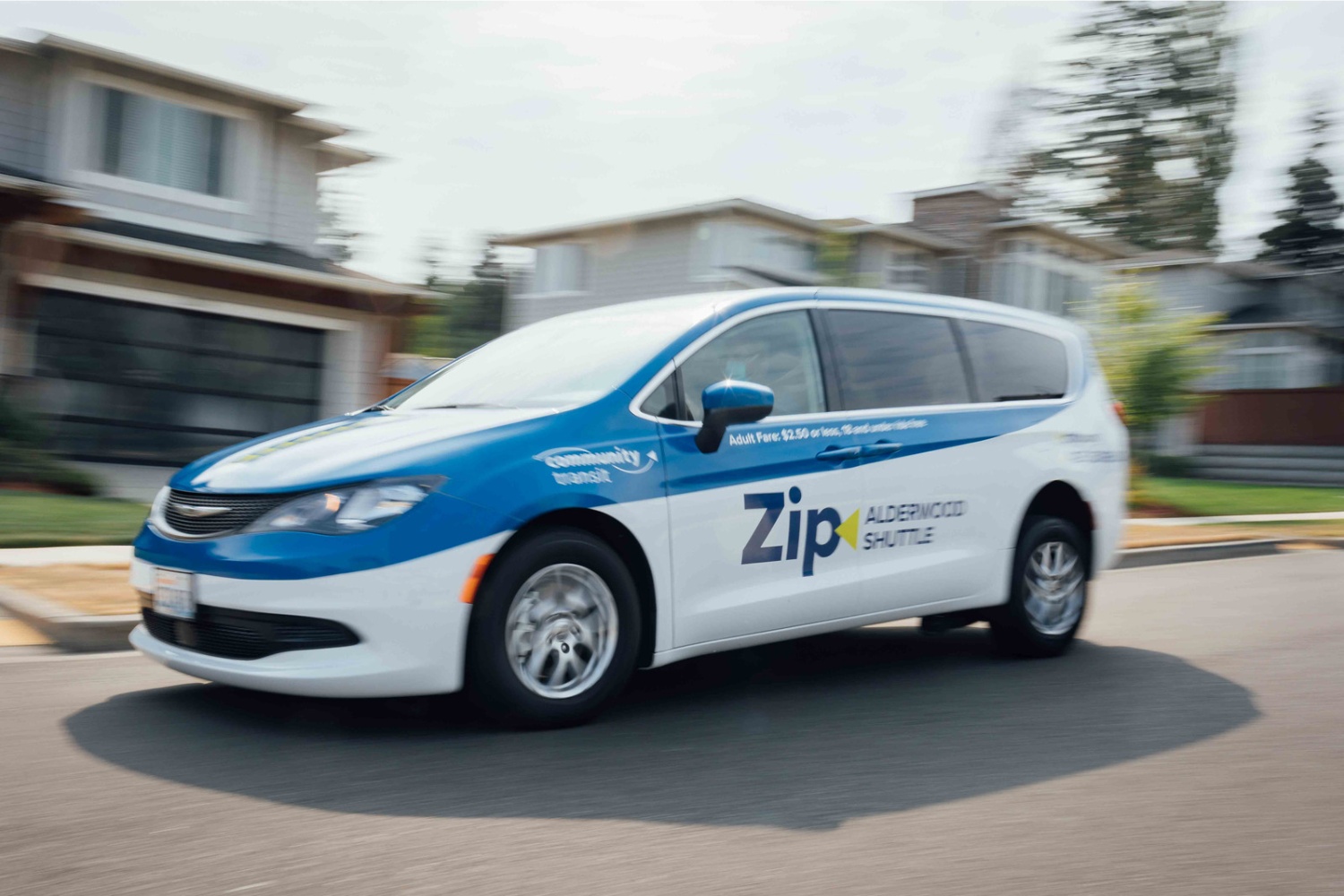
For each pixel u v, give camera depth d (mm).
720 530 4844
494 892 2908
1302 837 3428
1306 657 6402
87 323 15617
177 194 17234
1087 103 42500
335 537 4094
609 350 5121
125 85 16656
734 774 4000
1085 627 7426
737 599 4902
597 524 4594
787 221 26484
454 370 5758
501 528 4254
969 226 31172
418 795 3680
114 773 3838
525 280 29641
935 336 5957
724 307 5250
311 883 2938
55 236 14680
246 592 4121
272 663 4152
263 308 17062
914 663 6168
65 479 13016
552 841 3293
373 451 4352
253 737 4316
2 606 6523
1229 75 42094
